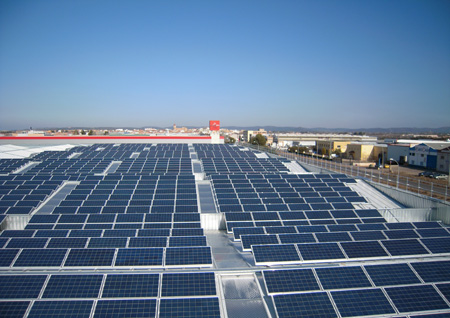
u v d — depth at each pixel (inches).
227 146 3260.3
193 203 1111.0
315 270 532.1
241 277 556.7
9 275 486.3
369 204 1215.6
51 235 769.6
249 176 1577.3
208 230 946.7
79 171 1785.2
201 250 610.9
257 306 487.8
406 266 553.6
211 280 502.9
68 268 558.9
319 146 5036.9
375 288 498.9
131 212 1015.6
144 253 595.5
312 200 1193.4
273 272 520.4
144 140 3572.8
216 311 447.5
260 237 721.6
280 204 1098.7
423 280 527.2
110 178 1470.2
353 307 462.6
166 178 1488.7
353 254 633.6
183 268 573.6
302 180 1498.5
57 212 991.0
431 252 663.8
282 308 454.9
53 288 469.7
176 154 2581.2
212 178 1517.0
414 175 2726.4
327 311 454.9
